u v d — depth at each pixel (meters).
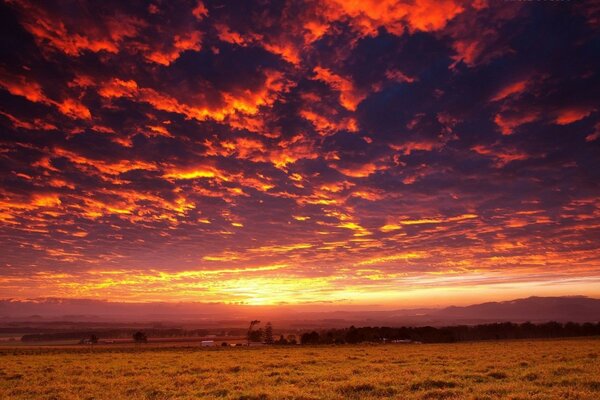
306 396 17.05
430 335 91.62
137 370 27.70
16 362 35.00
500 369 24.59
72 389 20.11
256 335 119.81
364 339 95.94
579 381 19.09
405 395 17.33
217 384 21.38
